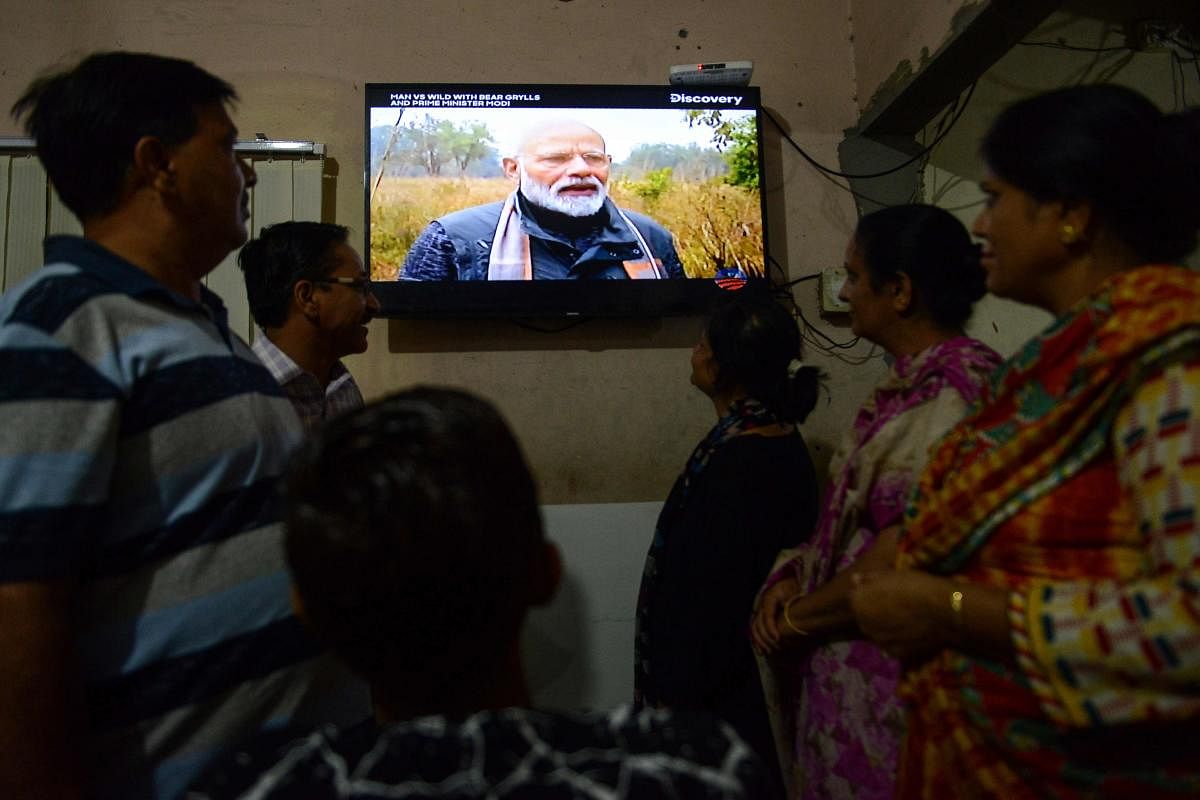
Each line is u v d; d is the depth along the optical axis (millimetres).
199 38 2201
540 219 2107
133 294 819
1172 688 567
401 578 441
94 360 756
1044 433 680
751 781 450
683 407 2191
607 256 2109
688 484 1489
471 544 448
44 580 686
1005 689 687
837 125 2354
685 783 442
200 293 1020
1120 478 632
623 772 444
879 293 1114
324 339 1498
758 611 1207
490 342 2166
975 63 1953
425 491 446
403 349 2145
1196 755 601
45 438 703
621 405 2176
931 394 993
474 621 464
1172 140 694
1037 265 766
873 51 2275
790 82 2355
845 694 1034
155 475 784
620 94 2180
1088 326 688
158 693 770
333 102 2213
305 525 460
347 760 450
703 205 2162
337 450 478
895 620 782
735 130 2201
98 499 733
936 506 767
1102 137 704
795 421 1540
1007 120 787
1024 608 640
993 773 699
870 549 980
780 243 2285
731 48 2346
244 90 2191
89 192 895
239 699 808
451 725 464
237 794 437
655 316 2160
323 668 893
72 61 2156
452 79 2250
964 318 1098
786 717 1241
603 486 2145
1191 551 548
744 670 1377
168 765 771
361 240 2170
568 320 2191
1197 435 561
